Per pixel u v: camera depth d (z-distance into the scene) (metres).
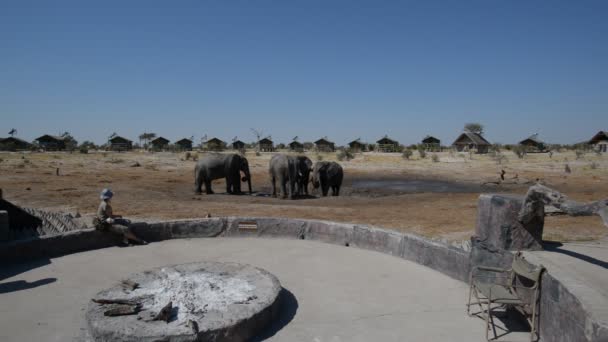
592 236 11.63
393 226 16.30
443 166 53.03
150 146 99.56
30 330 5.21
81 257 8.37
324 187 30.17
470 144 85.06
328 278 7.30
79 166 44.19
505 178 39.34
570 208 5.33
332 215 18.88
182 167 47.38
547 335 4.82
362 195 31.44
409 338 5.12
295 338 5.13
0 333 5.12
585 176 38.41
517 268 5.41
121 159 55.94
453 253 7.34
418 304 6.17
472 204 22.56
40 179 31.25
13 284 6.84
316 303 6.21
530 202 5.98
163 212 18.75
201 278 6.36
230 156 27.67
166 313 4.92
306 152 92.44
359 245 9.32
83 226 13.50
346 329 5.38
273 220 10.12
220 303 5.44
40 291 6.54
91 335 4.93
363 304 6.17
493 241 6.41
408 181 40.59
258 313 5.22
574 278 4.68
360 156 74.44
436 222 17.11
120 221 9.30
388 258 8.49
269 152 91.50
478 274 6.33
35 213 13.30
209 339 4.72
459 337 5.15
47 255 8.32
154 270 6.70
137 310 5.17
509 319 5.65
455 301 6.28
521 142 89.19
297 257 8.55
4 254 7.74
